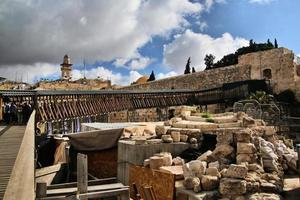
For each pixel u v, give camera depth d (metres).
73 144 16.38
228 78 40.62
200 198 8.77
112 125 20.45
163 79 50.97
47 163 20.62
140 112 48.03
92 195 9.23
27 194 6.69
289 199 9.05
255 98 28.56
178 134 13.66
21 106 21.19
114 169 15.26
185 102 38.88
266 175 9.91
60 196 9.53
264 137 13.49
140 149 12.83
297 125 20.73
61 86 70.69
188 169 9.96
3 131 12.41
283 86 34.44
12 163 7.59
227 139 11.52
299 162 10.74
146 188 11.01
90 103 28.69
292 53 34.03
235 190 8.84
